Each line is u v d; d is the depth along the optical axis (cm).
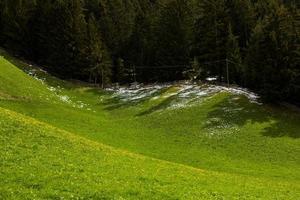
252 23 12538
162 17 13312
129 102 11106
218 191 3903
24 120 4838
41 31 14288
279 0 13000
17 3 14475
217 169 6469
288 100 9888
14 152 3731
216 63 11656
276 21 10050
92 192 3048
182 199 3250
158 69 13150
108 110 10738
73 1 13938
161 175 4059
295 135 8162
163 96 10869
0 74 8400
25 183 3052
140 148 7112
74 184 3159
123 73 14125
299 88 9450
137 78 14000
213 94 10212
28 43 14538
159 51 13112
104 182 3344
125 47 14725
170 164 5103
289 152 7481
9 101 7419
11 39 14562
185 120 9075
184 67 12825
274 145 7738
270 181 5669
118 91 12500
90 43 13625
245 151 7525
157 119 9344
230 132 8331
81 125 7612
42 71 13412
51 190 2977
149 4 16425
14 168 3306
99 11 16838
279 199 4247
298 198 4584
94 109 10788
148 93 11575
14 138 4144
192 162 6719
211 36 11681
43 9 14312
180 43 12862
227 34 11650
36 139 4322
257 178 5772
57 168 3503
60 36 13738
